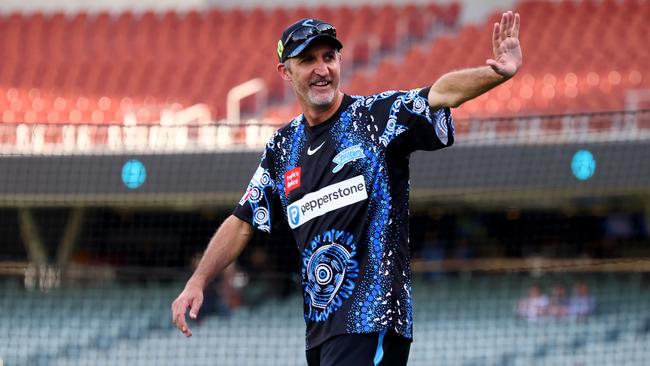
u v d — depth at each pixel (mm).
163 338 53312
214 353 51500
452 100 14648
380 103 15195
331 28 15164
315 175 15367
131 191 50156
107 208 59594
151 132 56781
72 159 50312
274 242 54375
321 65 15086
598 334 51062
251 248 54875
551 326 52500
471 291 57188
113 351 52469
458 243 59188
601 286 56375
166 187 49906
